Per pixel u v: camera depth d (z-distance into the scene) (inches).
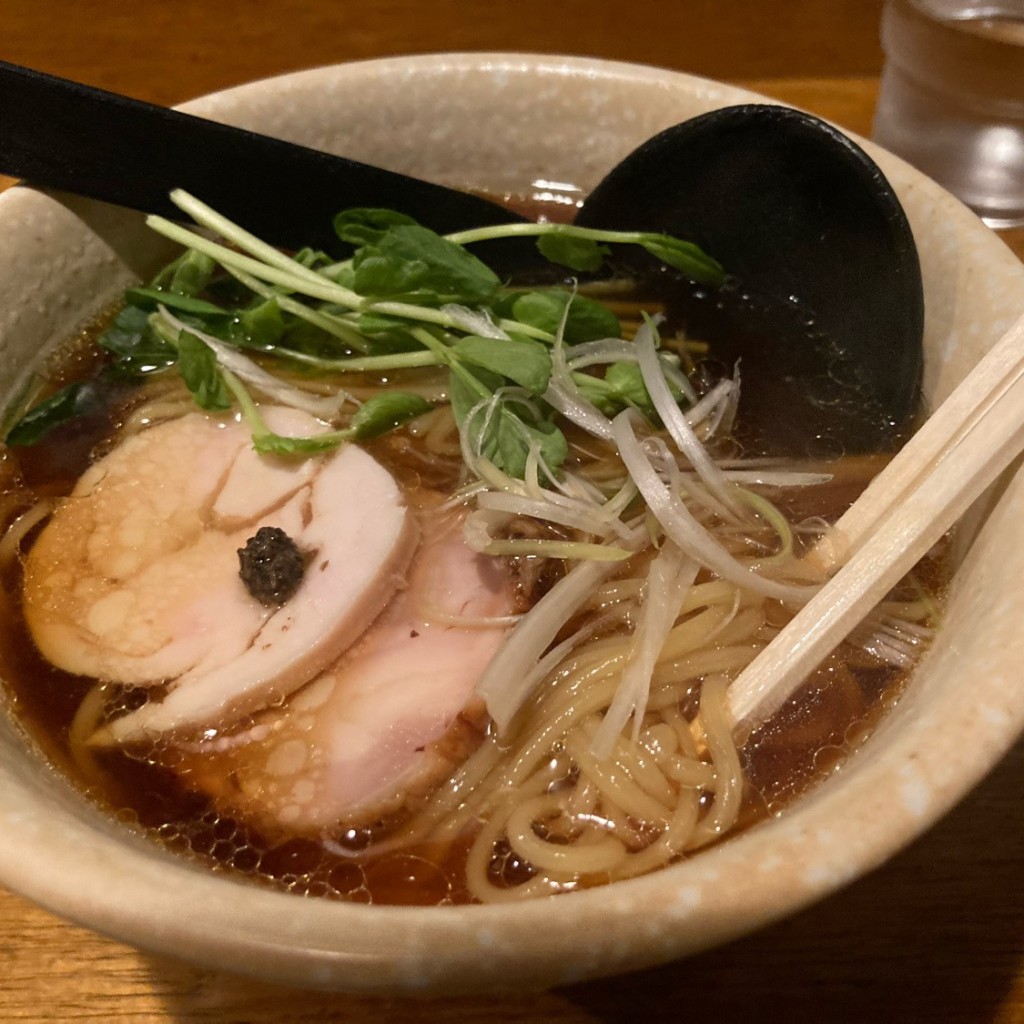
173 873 5.8
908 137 12.9
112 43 14.9
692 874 5.7
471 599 8.7
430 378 10.4
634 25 15.0
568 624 8.4
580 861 7.3
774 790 7.6
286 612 8.6
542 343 10.0
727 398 9.8
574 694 8.1
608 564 8.5
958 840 7.9
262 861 7.5
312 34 15.0
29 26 14.6
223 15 14.7
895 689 7.8
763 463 9.6
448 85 11.4
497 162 12.0
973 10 12.5
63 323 10.3
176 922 5.5
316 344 10.6
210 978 7.5
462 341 9.7
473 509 9.1
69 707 8.2
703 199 10.7
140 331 10.5
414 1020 7.3
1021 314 8.4
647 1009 7.3
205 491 9.5
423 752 7.9
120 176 10.1
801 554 8.8
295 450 9.4
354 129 11.4
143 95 15.0
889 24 12.7
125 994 7.4
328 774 7.9
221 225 10.3
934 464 8.0
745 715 7.7
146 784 7.8
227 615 8.7
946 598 8.0
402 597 8.8
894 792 5.9
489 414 9.0
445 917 5.5
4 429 9.6
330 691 8.3
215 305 10.9
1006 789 8.1
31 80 9.3
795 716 7.9
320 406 10.2
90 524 9.2
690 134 10.3
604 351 9.9
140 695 8.3
